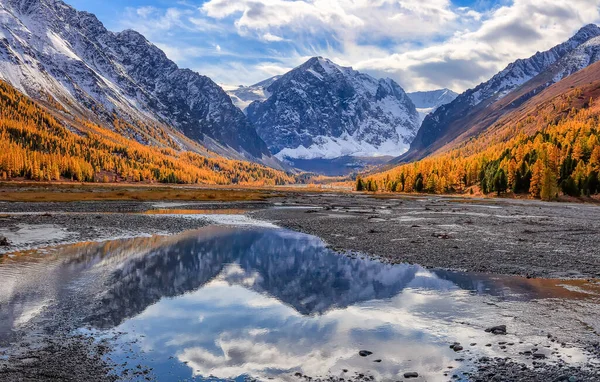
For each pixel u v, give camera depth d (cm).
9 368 1260
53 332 1580
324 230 4634
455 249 3403
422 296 2105
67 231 4119
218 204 8938
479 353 1404
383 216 6372
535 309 1878
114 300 2002
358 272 2633
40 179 17912
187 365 1325
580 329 1622
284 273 2602
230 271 2642
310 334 1599
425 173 18238
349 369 1301
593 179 11431
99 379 1212
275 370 1295
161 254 3156
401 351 1436
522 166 13625
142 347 1462
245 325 1694
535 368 1276
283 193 15662
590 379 1192
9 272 2473
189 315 1809
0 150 17762
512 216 6475
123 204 8231
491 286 2286
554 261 2920
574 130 17088
